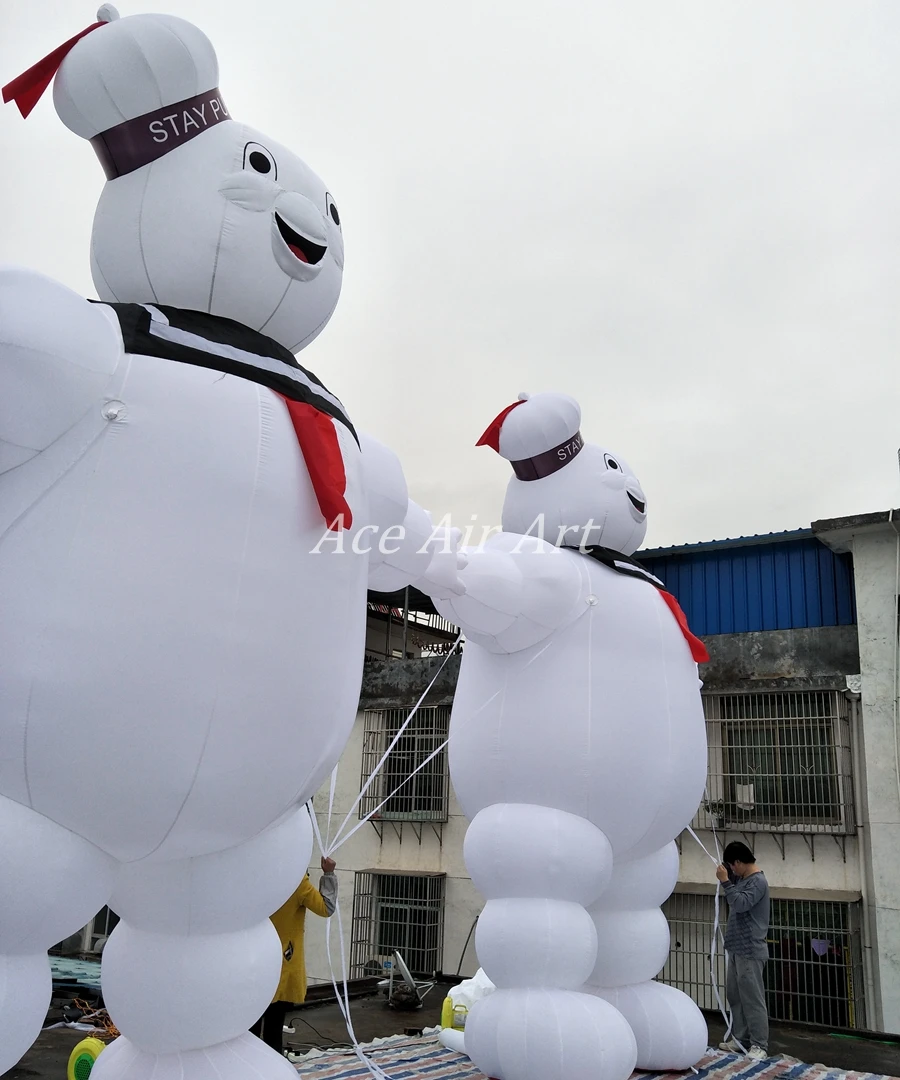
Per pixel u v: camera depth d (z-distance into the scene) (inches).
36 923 101.3
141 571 103.0
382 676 454.3
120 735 101.3
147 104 121.3
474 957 404.2
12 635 98.9
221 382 113.4
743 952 241.0
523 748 179.9
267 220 123.2
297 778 117.0
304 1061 213.3
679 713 190.9
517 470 209.8
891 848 339.6
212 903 120.6
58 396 100.8
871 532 369.7
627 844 186.4
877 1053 247.3
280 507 114.0
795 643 378.6
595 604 188.4
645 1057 202.1
